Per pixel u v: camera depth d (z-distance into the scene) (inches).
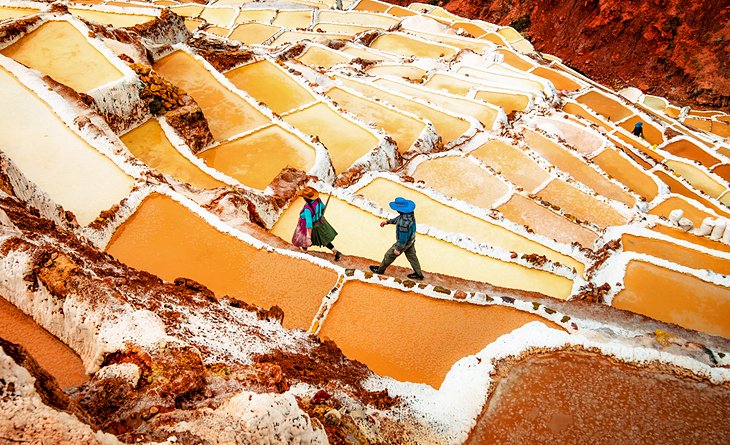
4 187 253.1
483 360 223.0
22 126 388.8
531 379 218.4
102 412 135.1
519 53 1417.3
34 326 171.8
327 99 691.4
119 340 158.2
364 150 613.9
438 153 670.5
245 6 1519.4
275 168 518.6
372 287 319.0
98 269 203.3
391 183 547.2
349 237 430.9
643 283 424.5
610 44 1770.4
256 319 237.8
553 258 475.2
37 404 104.2
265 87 703.1
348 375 217.3
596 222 611.5
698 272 433.4
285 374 188.7
